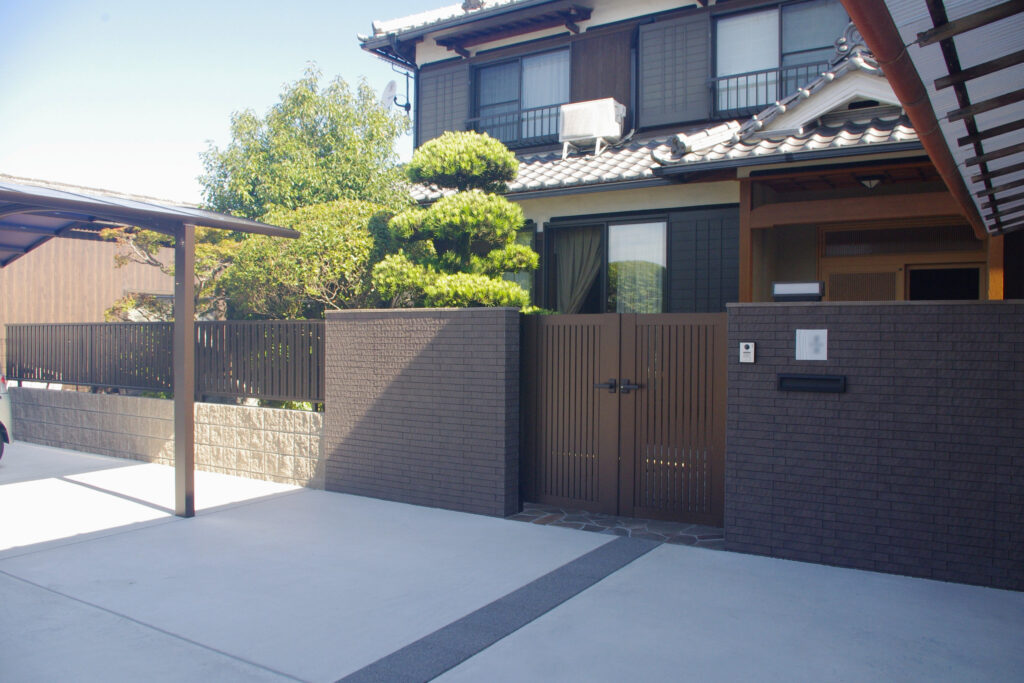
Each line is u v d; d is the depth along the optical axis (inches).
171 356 370.0
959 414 187.8
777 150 296.0
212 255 428.5
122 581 194.5
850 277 374.0
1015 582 182.5
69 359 423.8
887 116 302.4
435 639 156.5
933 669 141.7
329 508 273.1
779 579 192.2
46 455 397.4
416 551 219.0
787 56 427.8
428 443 275.1
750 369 213.0
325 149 465.1
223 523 252.4
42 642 156.5
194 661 147.3
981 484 185.6
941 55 128.0
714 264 382.0
